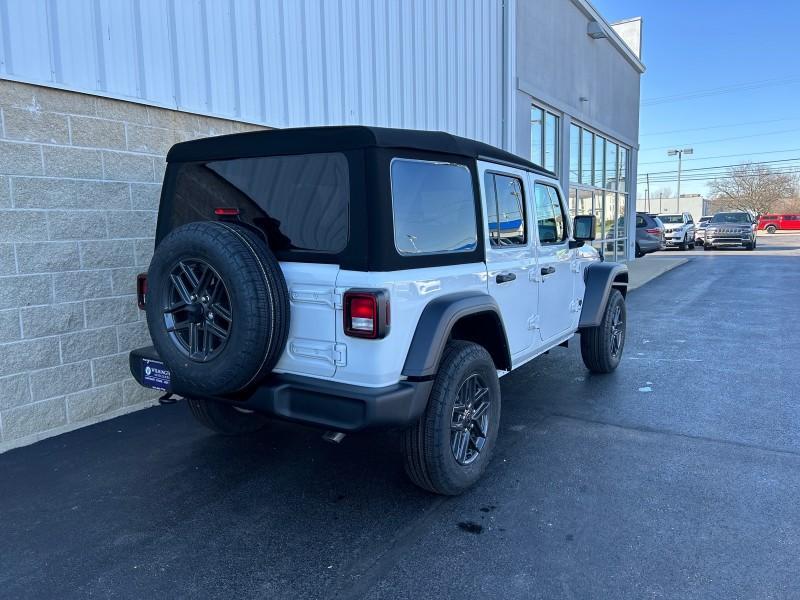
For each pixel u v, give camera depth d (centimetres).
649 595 261
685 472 384
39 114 430
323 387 305
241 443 443
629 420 483
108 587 270
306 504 348
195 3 538
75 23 447
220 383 304
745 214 2953
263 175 337
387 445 441
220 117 564
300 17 656
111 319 487
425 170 334
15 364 429
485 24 1074
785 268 1834
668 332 852
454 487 346
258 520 330
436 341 317
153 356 365
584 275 580
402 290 309
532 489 364
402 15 834
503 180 418
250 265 297
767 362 668
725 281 1503
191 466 401
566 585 269
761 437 443
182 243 310
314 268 312
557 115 1441
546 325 489
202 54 546
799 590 263
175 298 323
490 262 391
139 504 348
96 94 461
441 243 346
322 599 262
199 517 333
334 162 311
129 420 490
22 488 367
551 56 1352
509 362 407
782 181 6384
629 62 1950
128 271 497
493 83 1116
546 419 487
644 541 304
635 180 2114
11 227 420
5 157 413
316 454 423
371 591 267
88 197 464
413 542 307
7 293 421
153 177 511
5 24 406
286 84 640
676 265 1962
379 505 347
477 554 295
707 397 541
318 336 312
